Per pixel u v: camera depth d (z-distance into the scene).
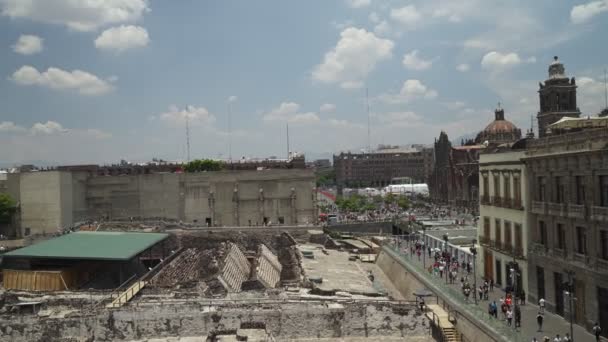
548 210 50.12
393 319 52.66
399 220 141.00
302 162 152.75
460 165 186.62
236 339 45.94
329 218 149.12
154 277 67.44
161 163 195.50
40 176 118.19
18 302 57.28
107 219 128.62
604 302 42.00
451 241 93.38
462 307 49.16
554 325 45.97
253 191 127.69
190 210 128.50
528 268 54.44
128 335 51.31
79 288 72.06
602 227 42.00
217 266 71.75
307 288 63.06
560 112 129.75
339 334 52.47
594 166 42.84
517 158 56.81
